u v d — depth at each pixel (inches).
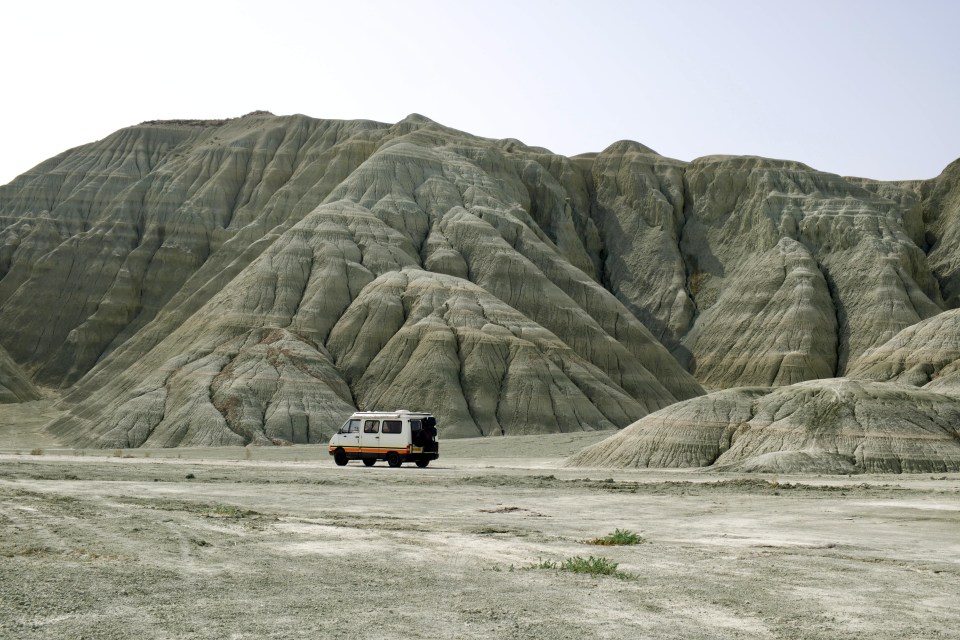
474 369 3646.7
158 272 5359.3
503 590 597.9
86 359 5039.4
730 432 2041.1
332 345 3850.9
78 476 1550.2
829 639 504.4
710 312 5398.6
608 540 852.6
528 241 4813.0
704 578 664.4
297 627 491.5
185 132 6565.0
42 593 538.6
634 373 4220.0
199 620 498.6
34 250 5654.5
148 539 753.0
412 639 476.1
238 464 2105.1
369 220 4554.6
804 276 5251.0
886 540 911.7
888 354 3326.8
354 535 844.6
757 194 5885.8
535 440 2977.4
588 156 6628.9
